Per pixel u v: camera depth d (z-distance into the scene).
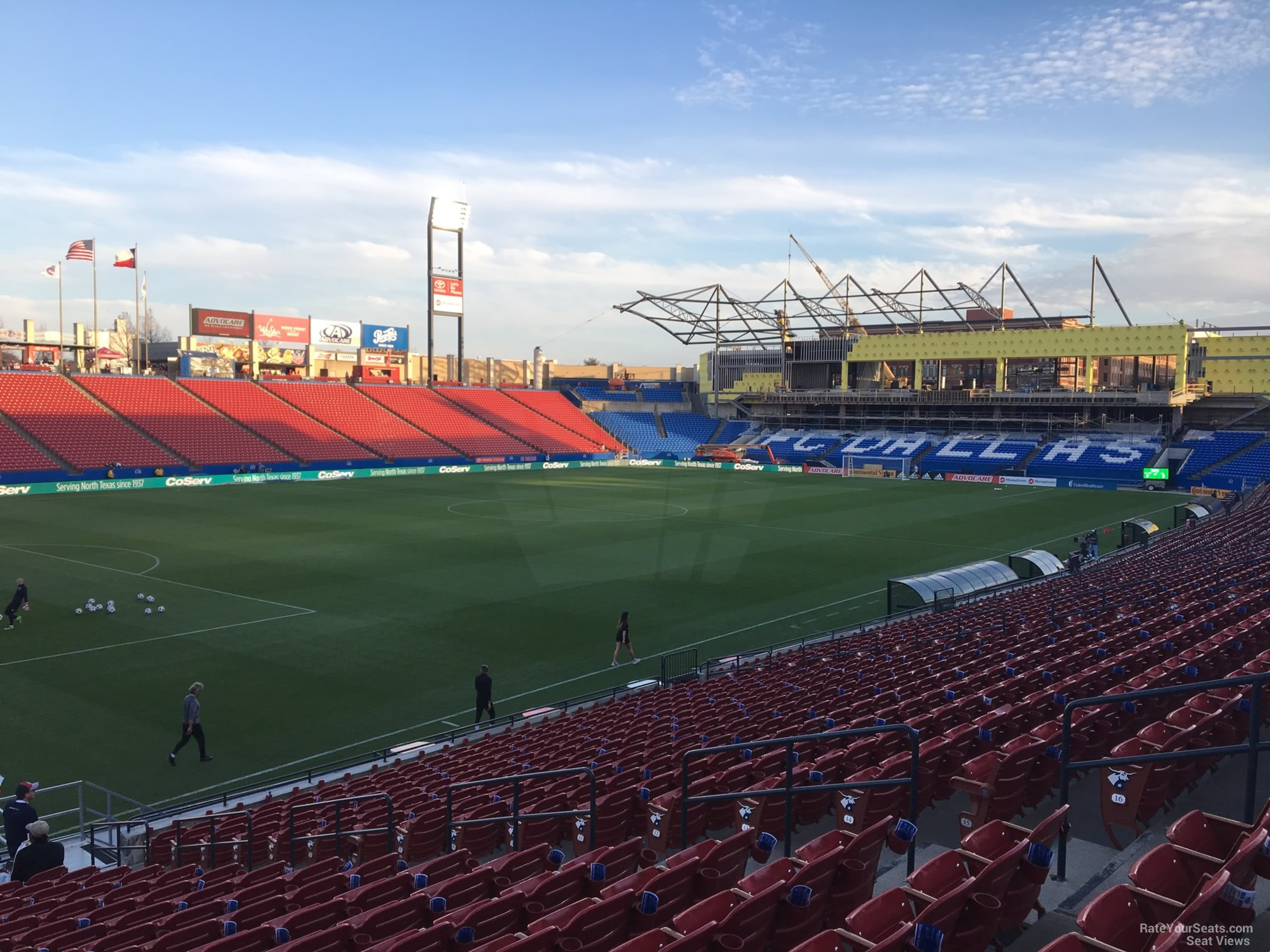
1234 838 6.64
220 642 31.00
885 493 80.25
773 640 32.28
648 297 115.94
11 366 96.38
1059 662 16.59
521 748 18.86
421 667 28.73
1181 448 88.88
